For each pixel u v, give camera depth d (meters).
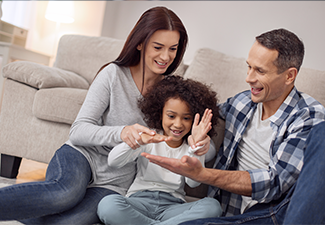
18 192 0.79
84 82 1.82
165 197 1.01
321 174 0.75
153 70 1.05
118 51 1.92
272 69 0.94
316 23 2.91
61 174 0.91
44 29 3.49
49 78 1.50
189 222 0.79
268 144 1.03
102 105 1.04
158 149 1.06
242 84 1.65
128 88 1.07
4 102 1.50
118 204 0.87
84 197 0.96
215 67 1.69
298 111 0.97
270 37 0.93
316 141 0.80
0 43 2.33
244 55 3.21
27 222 0.86
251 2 3.19
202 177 0.87
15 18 3.40
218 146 1.31
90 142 0.98
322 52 2.87
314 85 1.45
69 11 3.22
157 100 1.05
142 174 1.06
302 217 0.73
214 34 3.33
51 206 0.83
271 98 1.00
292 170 0.87
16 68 1.47
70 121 1.43
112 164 0.98
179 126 1.01
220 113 1.23
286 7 3.04
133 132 0.91
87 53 1.94
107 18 3.46
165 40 1.00
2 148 1.48
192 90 1.04
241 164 1.10
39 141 1.46
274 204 0.94
